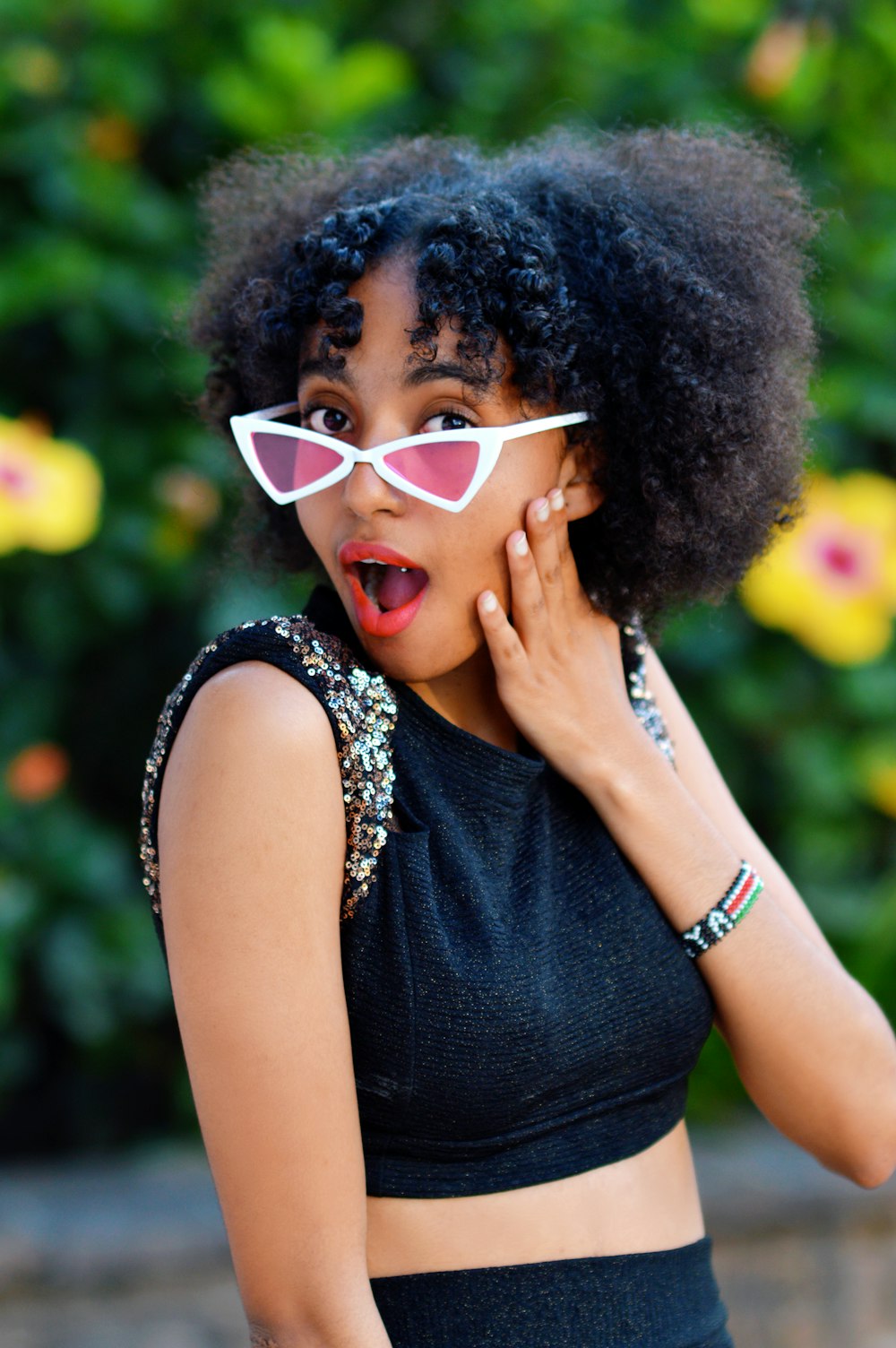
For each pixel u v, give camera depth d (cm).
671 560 134
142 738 306
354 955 112
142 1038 302
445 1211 115
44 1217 249
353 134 285
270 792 106
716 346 127
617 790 128
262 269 137
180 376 275
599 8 305
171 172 304
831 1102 137
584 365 124
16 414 291
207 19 297
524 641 126
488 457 117
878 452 325
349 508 117
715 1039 299
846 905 305
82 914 277
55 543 254
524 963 116
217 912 105
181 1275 241
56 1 279
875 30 302
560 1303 116
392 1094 112
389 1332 113
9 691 286
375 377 117
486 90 301
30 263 272
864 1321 267
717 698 302
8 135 277
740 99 312
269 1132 103
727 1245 263
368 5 313
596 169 134
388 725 116
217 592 277
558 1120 119
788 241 144
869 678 306
